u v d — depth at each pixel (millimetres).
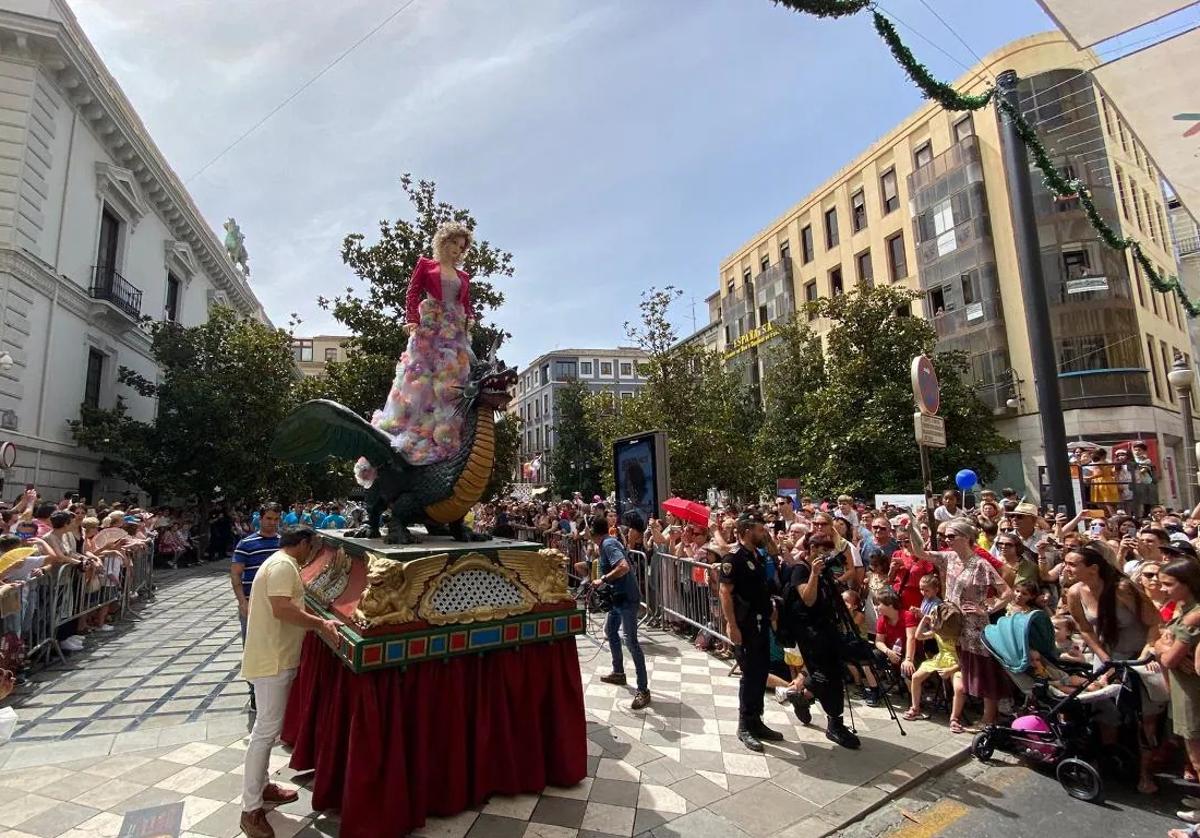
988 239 22250
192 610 9930
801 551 5789
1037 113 15883
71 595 7160
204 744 4434
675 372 19094
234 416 18109
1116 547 7168
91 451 17328
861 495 16719
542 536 13523
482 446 4246
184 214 23938
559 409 44125
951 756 4434
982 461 17234
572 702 4008
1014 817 3727
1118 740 4285
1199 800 3928
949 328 23375
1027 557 5734
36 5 15203
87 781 3848
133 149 19500
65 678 6184
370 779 3250
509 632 3740
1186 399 10766
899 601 5766
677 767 4211
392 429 4566
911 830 3566
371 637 3275
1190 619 3850
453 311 4676
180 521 17016
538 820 3496
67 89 16391
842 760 4344
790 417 20391
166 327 19125
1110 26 4570
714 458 17812
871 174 27781
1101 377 19797
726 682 6066
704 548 7441
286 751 4406
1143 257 10539
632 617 5551
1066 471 9352
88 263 17672
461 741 3582
